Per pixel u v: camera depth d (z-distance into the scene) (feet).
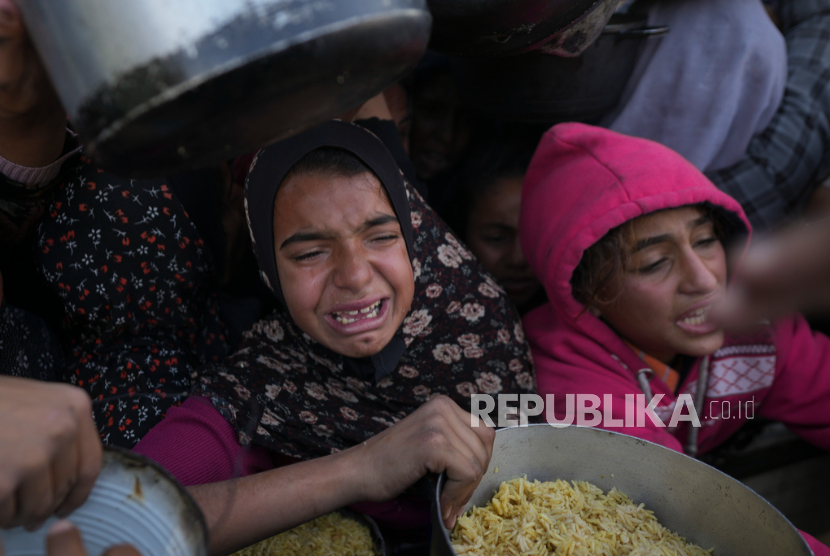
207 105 1.96
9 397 1.90
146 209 4.24
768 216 6.43
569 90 5.55
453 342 4.66
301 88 2.02
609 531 3.36
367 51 2.04
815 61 6.86
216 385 3.93
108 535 2.11
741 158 6.53
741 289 5.05
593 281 4.82
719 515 3.28
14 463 1.76
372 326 3.67
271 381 4.14
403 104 6.89
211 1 1.90
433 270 4.59
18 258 4.30
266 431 3.93
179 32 1.90
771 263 4.93
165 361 4.35
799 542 2.78
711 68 6.23
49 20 2.05
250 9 1.90
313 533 3.79
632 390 4.92
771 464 6.55
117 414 4.03
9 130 3.39
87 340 4.40
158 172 2.27
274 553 3.61
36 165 3.77
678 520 3.47
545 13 3.10
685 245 4.61
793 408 5.52
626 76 6.03
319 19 1.94
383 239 3.65
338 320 3.67
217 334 4.93
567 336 5.16
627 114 6.57
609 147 4.90
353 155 3.65
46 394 1.94
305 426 4.08
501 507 3.47
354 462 3.34
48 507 1.89
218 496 3.22
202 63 1.90
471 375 4.67
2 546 2.00
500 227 6.67
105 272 4.17
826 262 4.84
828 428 5.47
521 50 3.41
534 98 5.59
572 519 3.39
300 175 3.49
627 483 3.62
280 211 3.57
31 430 1.82
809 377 5.40
